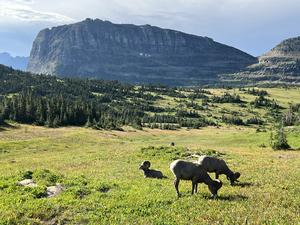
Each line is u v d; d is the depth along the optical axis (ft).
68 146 275.59
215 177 98.63
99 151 214.07
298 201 73.15
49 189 81.82
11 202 70.54
